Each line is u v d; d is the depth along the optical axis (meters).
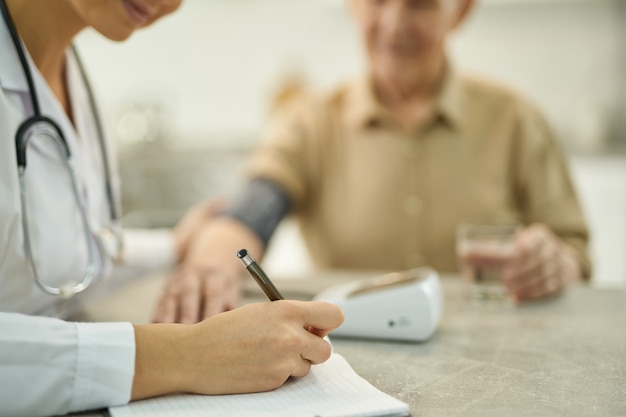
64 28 0.82
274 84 3.75
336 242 1.54
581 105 3.51
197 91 3.82
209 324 0.60
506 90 1.53
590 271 1.36
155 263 1.26
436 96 1.46
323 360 0.63
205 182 3.20
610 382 0.63
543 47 3.53
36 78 0.79
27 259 0.74
